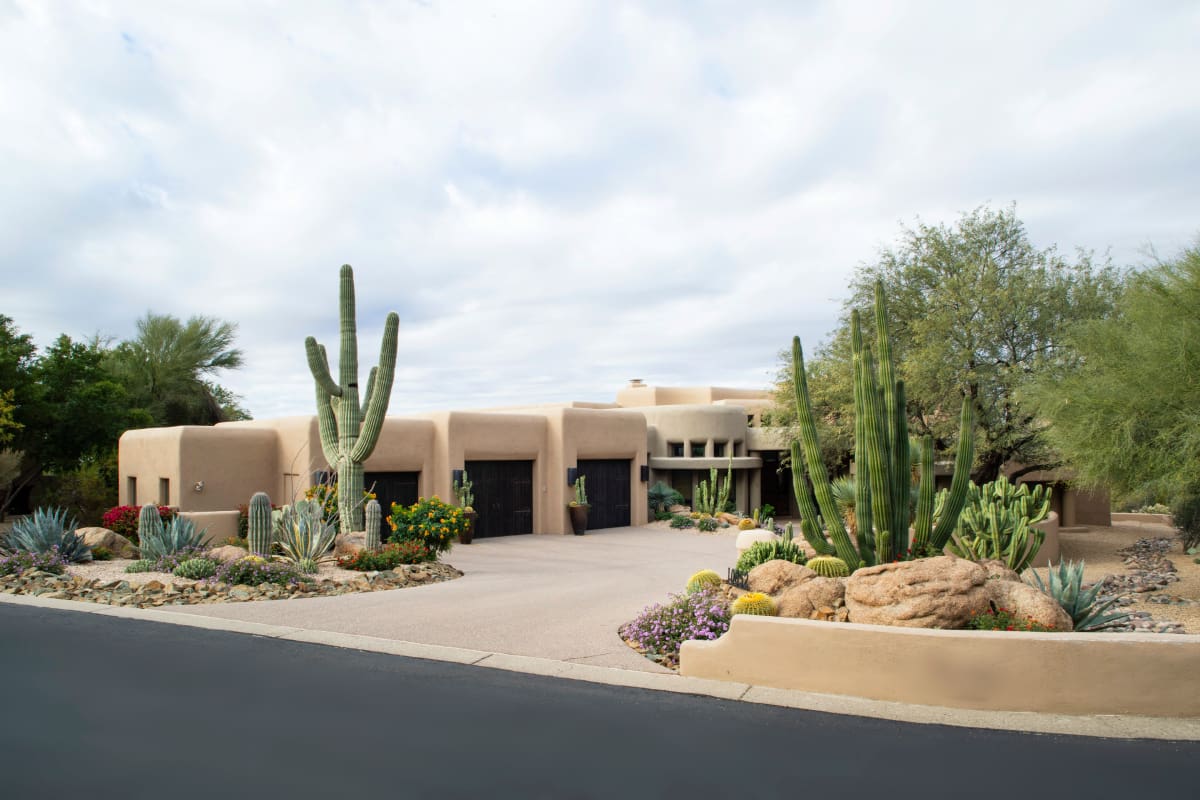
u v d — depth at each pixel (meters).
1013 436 22.88
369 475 21.86
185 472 20.89
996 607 7.56
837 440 27.44
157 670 7.50
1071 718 6.13
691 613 8.65
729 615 8.57
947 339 23.44
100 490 28.41
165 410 38.25
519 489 24.75
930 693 6.45
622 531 25.81
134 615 10.03
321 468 21.75
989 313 23.09
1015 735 5.82
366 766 5.25
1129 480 12.62
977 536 13.52
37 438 27.12
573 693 6.80
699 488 28.97
